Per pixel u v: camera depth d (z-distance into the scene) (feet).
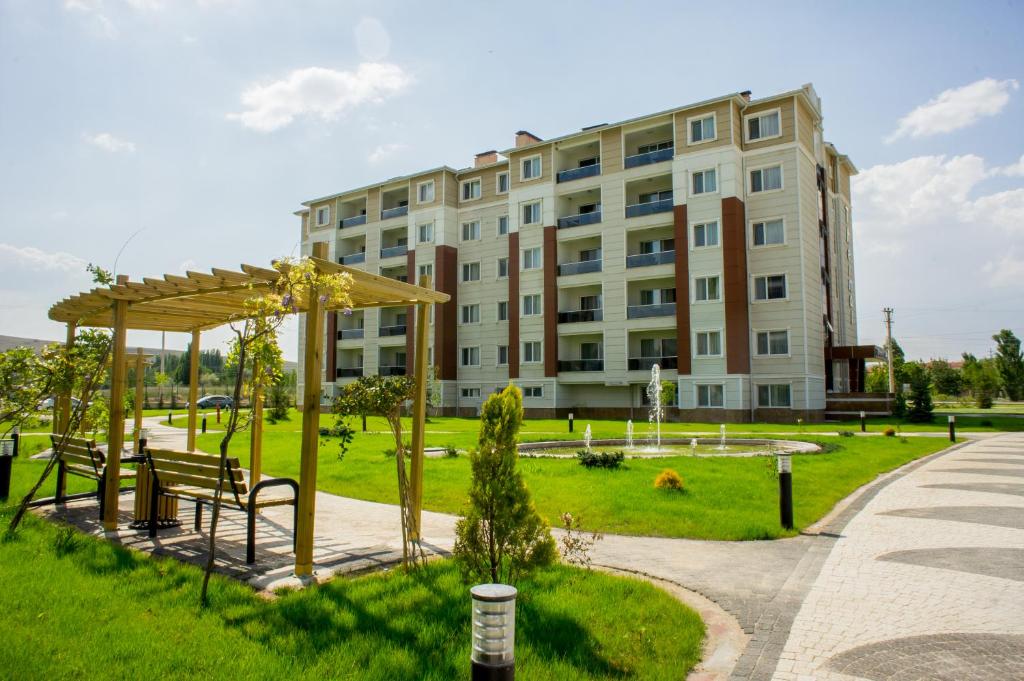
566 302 131.03
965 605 18.29
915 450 62.39
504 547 17.37
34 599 16.33
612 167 124.16
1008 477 45.11
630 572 21.22
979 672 13.84
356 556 21.66
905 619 17.13
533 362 132.16
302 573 19.16
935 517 31.22
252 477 36.14
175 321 38.68
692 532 27.07
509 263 136.05
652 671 13.30
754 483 37.24
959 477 45.37
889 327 172.96
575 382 127.34
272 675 12.44
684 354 113.09
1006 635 16.02
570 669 12.99
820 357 113.09
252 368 21.97
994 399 256.52
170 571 19.24
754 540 26.27
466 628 14.90
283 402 119.03
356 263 162.40
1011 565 22.54
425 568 19.79
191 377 41.93
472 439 71.82
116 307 25.61
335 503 32.89
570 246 134.21
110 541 23.16
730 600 18.63
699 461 46.60
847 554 24.04
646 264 119.65
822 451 55.67
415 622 15.21
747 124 112.68
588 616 15.98
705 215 112.16
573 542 20.97
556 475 39.78
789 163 108.17
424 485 36.91
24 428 28.14
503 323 139.95
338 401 20.06
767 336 108.99
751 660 14.47
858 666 14.16
